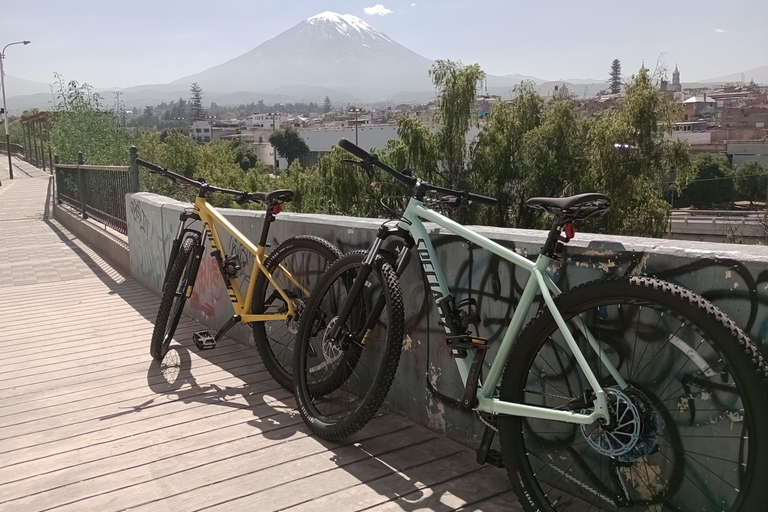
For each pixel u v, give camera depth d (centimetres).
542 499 198
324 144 15662
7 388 354
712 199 5375
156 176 1170
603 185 2598
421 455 258
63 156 1677
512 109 2792
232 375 368
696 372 176
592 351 201
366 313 288
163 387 351
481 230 241
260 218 395
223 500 228
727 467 170
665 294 164
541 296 220
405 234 257
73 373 379
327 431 269
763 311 160
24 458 267
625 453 177
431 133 2817
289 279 353
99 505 228
